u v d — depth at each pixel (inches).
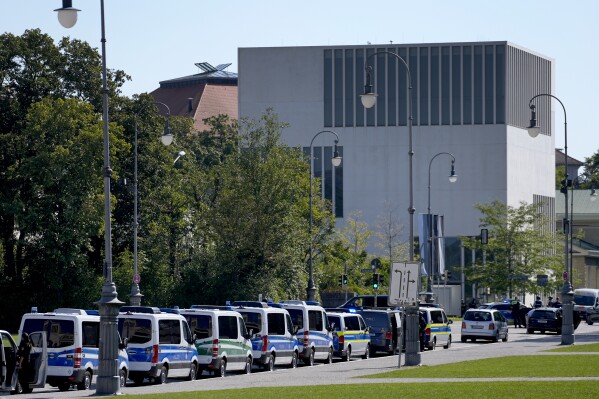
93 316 2790.4
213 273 5866.1
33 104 5836.6
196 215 6053.2
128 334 2903.5
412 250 3570.4
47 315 2736.2
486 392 2228.1
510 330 6801.2
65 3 2492.6
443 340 4596.5
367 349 4062.5
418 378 2755.9
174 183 6446.9
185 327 3043.8
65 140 5861.2
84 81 6407.5
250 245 5826.8
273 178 5905.5
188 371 3038.9
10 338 2498.8
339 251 7755.9
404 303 3255.4
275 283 5856.3
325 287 7509.8
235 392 2333.9
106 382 2450.8
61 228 5792.3
